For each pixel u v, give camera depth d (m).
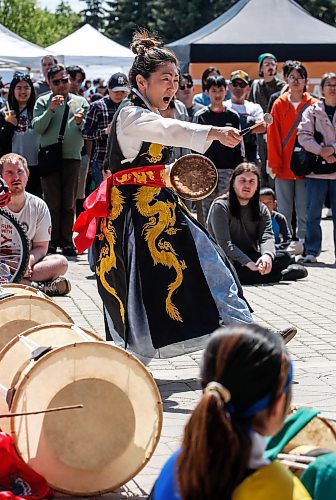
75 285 10.59
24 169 8.98
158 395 4.31
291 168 12.79
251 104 13.11
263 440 2.78
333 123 12.62
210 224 10.83
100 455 4.26
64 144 12.97
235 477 2.67
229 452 2.62
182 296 5.98
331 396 6.07
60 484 4.23
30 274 8.94
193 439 2.62
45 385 4.17
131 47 6.08
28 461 4.16
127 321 6.03
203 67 21.05
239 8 22.86
